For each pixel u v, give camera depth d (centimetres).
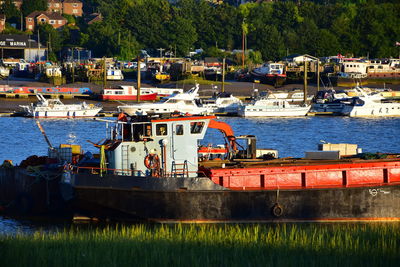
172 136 13662
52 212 14738
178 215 13350
